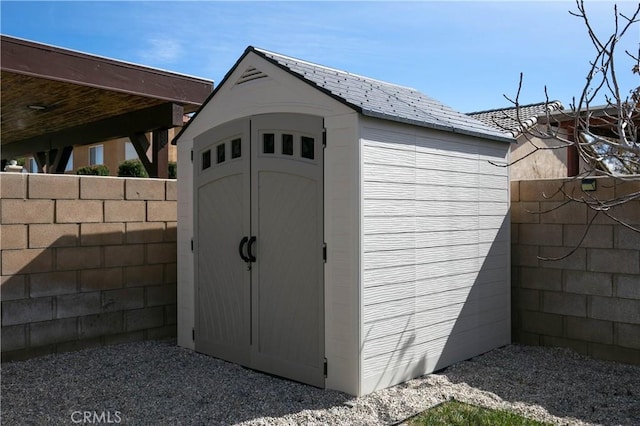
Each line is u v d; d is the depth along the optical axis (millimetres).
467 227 5590
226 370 5121
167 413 4066
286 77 4828
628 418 4094
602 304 5758
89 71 7086
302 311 4734
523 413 4172
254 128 5094
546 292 6160
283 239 4867
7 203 5289
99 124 10164
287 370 4840
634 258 5535
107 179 6004
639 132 7113
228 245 5371
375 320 4500
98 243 5930
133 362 5383
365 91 5207
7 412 4055
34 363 5289
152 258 6383
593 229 5809
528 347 6168
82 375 4945
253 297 5125
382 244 4562
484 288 5844
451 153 5375
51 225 5578
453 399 4430
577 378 5066
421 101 5992
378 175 4535
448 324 5352
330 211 4523
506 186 6176
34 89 7621
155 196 6406
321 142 4578
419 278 4977
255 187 5082
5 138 12781
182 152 5934
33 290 5457
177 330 6160
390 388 4637
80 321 5801
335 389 4504
